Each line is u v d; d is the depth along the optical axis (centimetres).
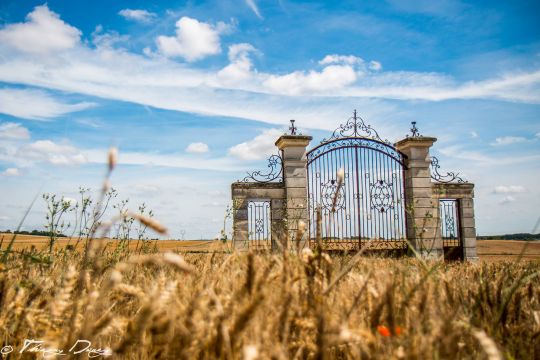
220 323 106
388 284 141
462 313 174
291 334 128
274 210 1473
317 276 171
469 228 1608
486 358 130
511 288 195
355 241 1355
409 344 114
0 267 173
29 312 134
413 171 1581
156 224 93
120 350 109
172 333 114
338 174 168
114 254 420
